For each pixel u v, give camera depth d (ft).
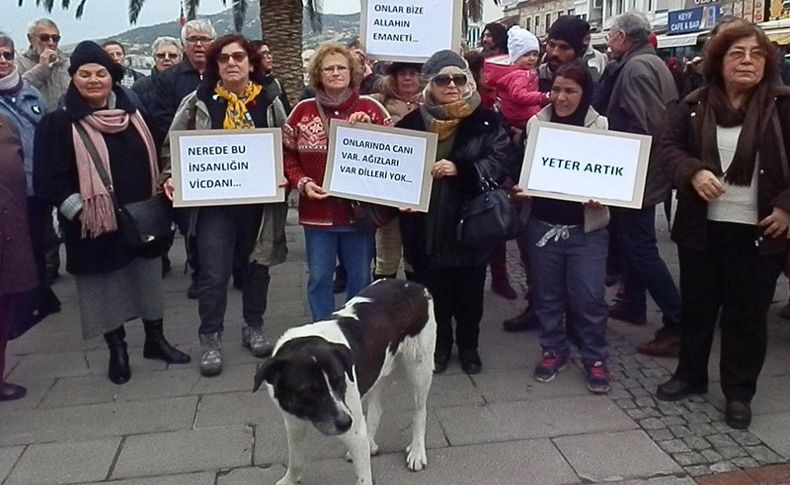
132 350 17.03
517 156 14.33
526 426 12.79
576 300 14.15
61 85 22.44
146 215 14.39
